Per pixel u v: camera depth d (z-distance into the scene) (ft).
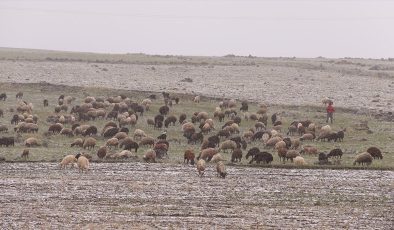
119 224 435.12
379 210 485.97
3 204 486.38
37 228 422.00
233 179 585.22
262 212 474.90
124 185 554.46
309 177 599.57
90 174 597.93
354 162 654.94
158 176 593.42
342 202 510.58
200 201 504.84
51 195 516.73
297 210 482.28
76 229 420.36
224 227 432.66
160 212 469.98
